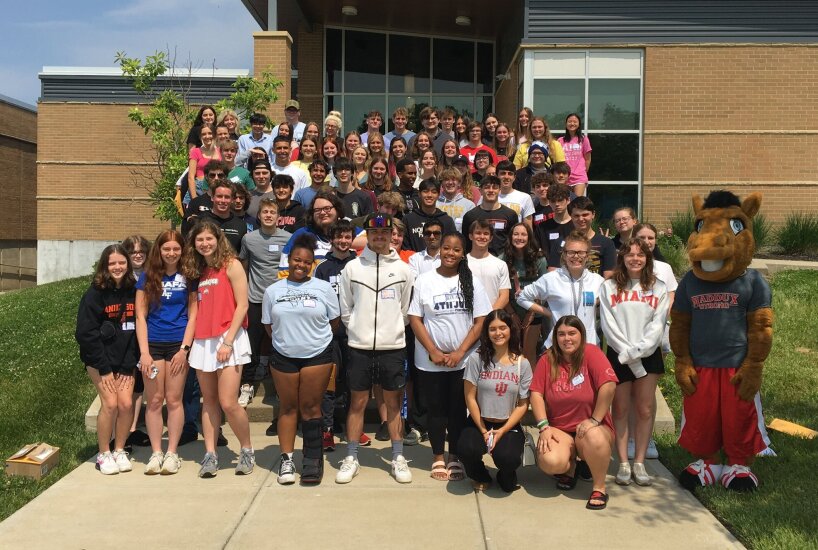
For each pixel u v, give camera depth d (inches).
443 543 184.4
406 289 235.9
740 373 213.9
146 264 235.8
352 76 773.9
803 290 420.5
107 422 237.1
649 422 229.9
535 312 248.7
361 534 189.6
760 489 215.3
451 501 213.5
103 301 234.7
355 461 234.7
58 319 433.4
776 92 588.7
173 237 234.2
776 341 353.1
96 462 244.8
